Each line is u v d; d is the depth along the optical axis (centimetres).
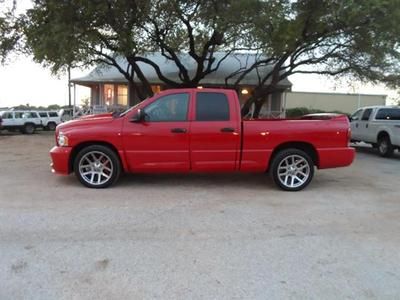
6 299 325
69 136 702
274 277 371
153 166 709
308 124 725
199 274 374
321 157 729
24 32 1195
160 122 704
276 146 720
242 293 340
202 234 484
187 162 709
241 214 571
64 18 1008
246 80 2141
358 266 398
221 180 805
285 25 1021
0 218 533
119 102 2375
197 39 1470
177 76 2111
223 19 997
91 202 621
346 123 738
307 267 394
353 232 502
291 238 475
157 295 334
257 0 945
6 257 406
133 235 476
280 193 709
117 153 711
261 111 2292
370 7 978
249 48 1402
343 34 1216
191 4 1127
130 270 381
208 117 710
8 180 779
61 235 472
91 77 2267
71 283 353
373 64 1484
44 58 1147
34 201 621
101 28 1128
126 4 1048
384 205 641
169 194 682
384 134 1355
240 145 711
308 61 1542
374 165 1138
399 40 1153
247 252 429
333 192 730
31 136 2228
